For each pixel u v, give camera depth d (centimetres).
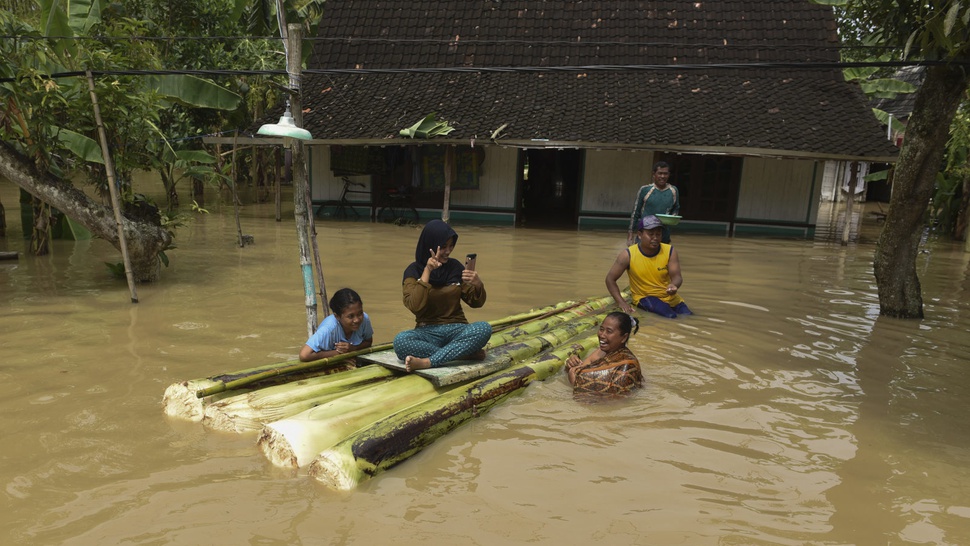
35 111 783
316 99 1562
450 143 1393
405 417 404
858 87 1539
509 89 1562
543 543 312
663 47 1628
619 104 1489
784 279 988
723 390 515
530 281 920
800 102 1479
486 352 543
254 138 1412
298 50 561
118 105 825
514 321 656
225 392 455
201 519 325
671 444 420
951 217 1549
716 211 1566
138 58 912
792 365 580
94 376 514
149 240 838
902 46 665
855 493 364
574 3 1723
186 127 1513
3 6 1138
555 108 1481
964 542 321
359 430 392
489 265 1039
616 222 1586
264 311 717
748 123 1410
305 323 671
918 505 353
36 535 308
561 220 1694
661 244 761
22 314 690
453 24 1712
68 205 802
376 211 1638
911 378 553
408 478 373
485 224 1598
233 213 1662
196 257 1051
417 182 1627
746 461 398
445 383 471
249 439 417
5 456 384
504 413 466
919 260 1195
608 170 1571
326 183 1645
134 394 479
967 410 486
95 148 848
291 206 1841
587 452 407
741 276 1005
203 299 770
